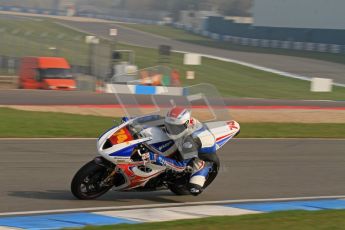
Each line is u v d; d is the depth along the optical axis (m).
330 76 158.50
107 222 24.05
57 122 56.34
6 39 178.00
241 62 180.62
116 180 27.64
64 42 181.12
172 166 27.17
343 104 103.56
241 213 27.22
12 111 63.59
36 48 163.12
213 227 22.06
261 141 52.28
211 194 31.55
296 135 57.16
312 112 82.81
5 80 115.94
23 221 23.58
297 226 22.95
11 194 28.73
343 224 23.77
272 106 91.44
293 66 176.25
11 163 36.59
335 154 47.88
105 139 26.36
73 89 108.50
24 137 47.44
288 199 31.50
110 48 116.00
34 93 93.56
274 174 38.22
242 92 124.44
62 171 35.19
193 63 105.25
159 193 30.98
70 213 25.58
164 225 22.22
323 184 36.28
